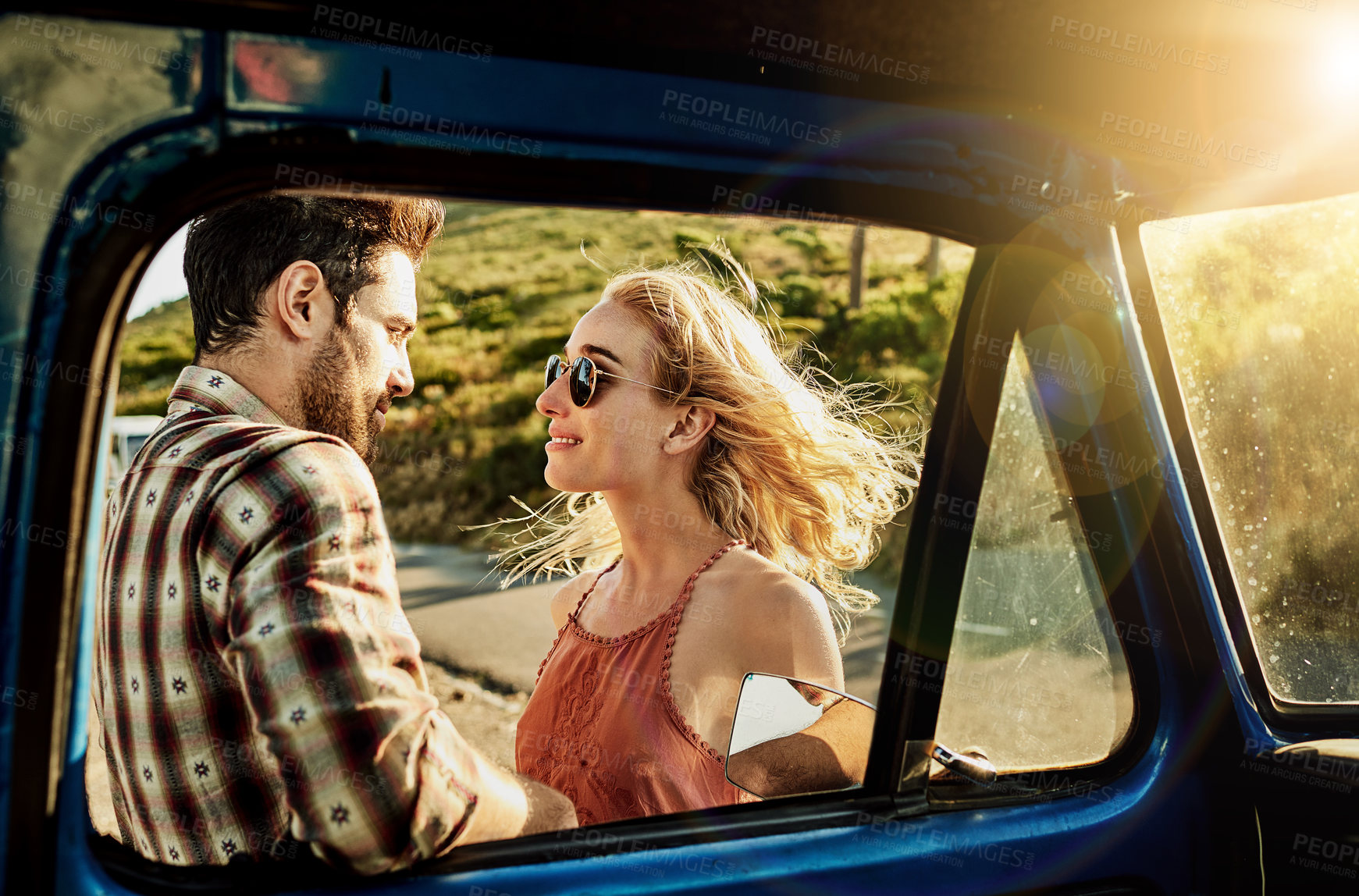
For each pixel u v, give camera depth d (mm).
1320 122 950
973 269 900
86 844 743
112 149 647
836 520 1792
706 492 1605
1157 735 1041
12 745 670
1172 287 1031
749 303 1765
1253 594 1100
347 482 976
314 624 880
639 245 13930
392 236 1261
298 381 1169
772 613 1439
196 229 1129
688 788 1418
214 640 939
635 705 1469
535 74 730
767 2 762
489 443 12555
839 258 13617
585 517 2199
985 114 856
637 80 752
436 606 8242
